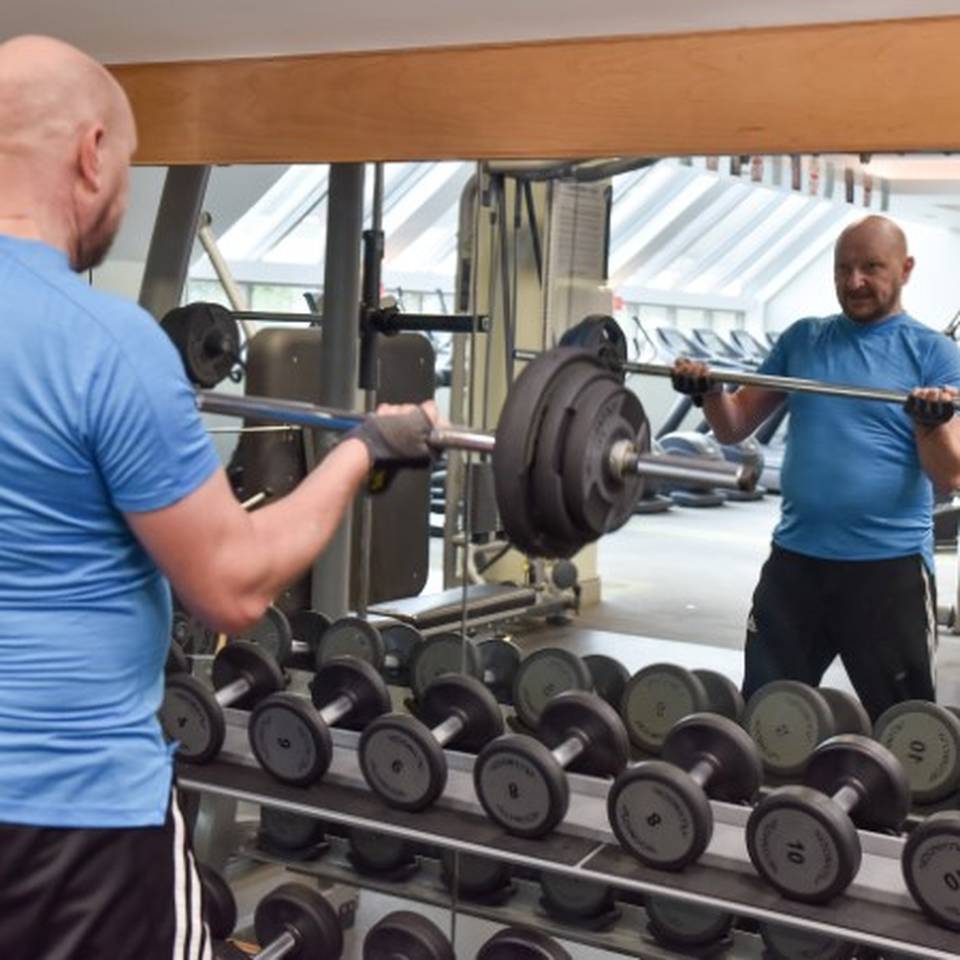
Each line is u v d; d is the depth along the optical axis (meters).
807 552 2.39
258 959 2.11
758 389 2.39
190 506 1.12
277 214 2.92
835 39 2.02
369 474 1.34
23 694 1.13
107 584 1.15
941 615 2.31
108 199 1.18
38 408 1.09
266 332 2.93
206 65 2.60
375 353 2.74
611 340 2.45
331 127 2.48
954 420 2.22
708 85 2.13
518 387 1.26
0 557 1.12
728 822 2.08
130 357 1.10
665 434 2.45
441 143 2.37
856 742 1.99
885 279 2.23
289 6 2.19
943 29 1.94
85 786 1.16
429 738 2.10
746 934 2.12
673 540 2.48
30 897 1.16
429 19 2.20
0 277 1.10
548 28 2.20
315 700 2.47
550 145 2.27
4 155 1.12
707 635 2.48
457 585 2.69
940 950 1.74
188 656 2.73
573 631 2.58
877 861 1.96
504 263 2.54
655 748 2.45
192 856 1.35
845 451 2.33
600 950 2.43
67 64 1.14
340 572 2.80
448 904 2.32
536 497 1.27
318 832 2.44
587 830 2.07
